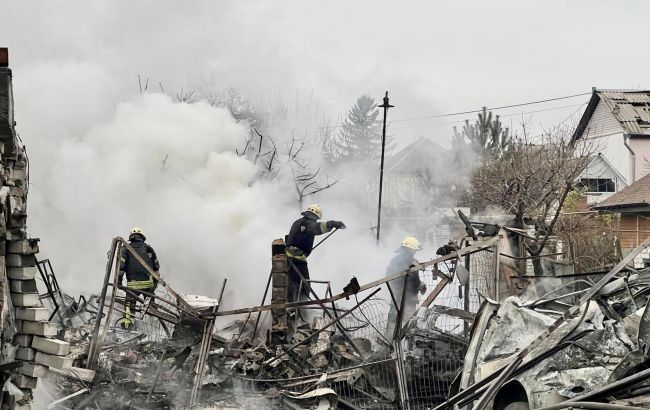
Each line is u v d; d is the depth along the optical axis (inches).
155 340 444.8
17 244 261.1
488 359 304.8
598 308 281.4
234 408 378.0
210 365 409.1
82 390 359.6
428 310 417.1
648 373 221.0
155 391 384.5
